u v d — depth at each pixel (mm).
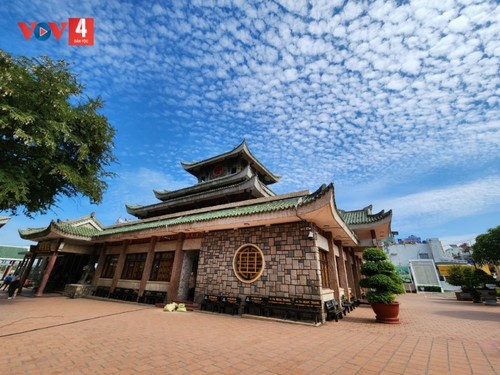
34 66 8273
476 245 20078
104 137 10641
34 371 3605
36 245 18422
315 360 4195
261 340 5531
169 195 18750
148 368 3783
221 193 14547
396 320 7906
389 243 38531
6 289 18594
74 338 5473
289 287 8625
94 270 17062
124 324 7152
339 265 12289
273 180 21156
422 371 3709
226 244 10867
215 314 9320
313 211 8250
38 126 7988
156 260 13414
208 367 3861
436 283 31750
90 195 11102
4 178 7691
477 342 5383
